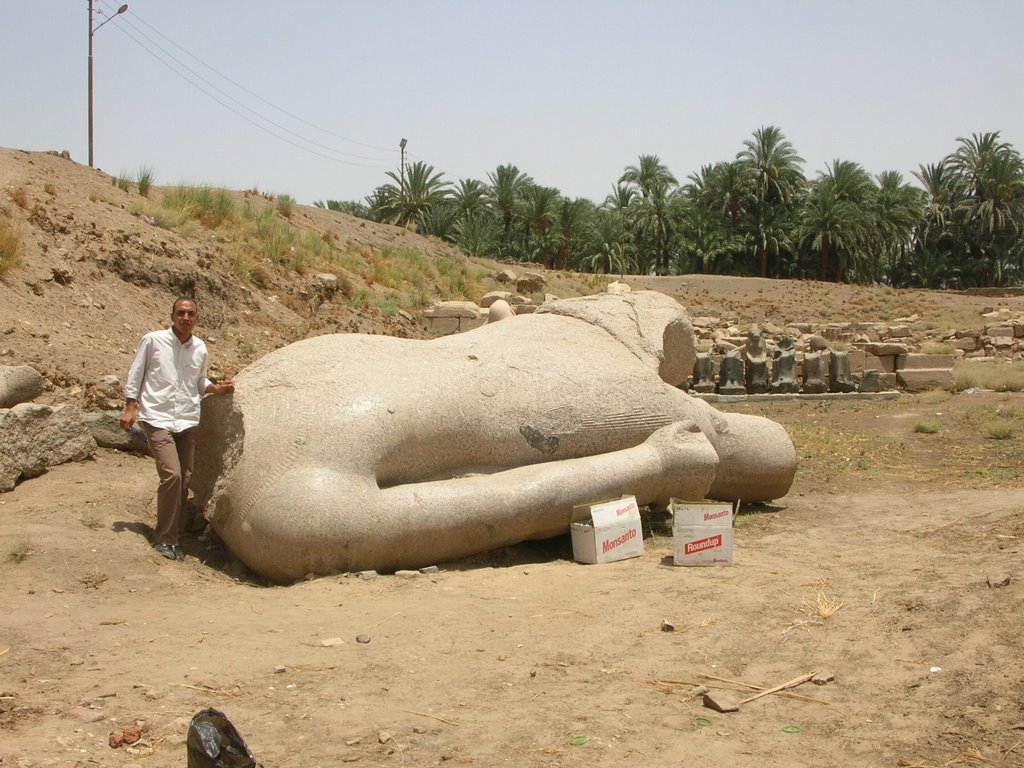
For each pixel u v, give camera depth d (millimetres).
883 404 17375
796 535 7203
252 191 25156
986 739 3582
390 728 3646
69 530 5754
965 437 13195
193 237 16156
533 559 6582
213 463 6312
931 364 19953
